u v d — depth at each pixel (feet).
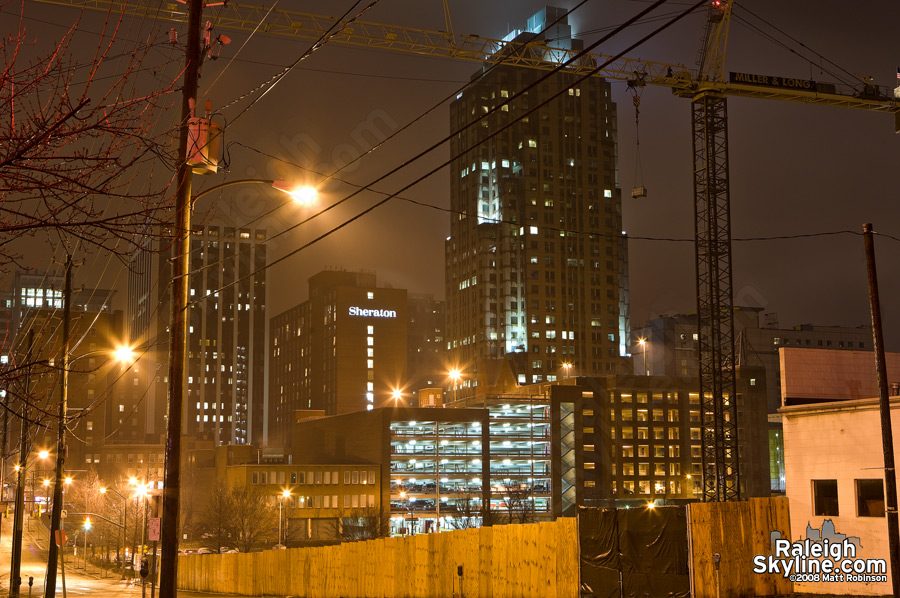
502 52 350.64
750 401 550.36
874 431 98.84
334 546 158.71
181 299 66.23
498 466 524.52
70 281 99.66
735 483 345.31
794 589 92.53
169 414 66.33
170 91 27.99
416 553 130.72
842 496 101.65
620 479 521.65
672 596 87.86
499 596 108.78
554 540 99.50
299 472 455.63
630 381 534.37
